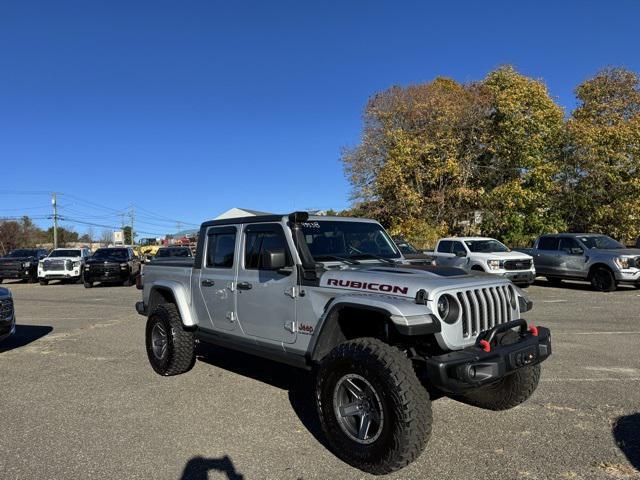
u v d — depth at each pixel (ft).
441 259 55.52
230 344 18.17
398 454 11.64
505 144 81.25
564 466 12.50
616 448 13.46
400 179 81.10
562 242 54.39
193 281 19.90
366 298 13.05
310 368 14.96
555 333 28.63
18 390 19.36
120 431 15.14
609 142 78.48
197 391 18.92
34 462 13.10
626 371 20.76
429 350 13.69
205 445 14.10
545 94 83.56
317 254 15.99
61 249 84.43
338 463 12.95
